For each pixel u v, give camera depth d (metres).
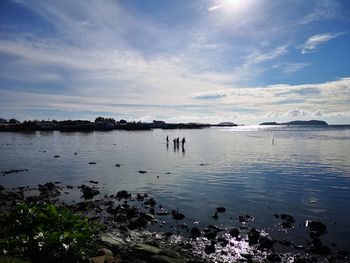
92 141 120.75
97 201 28.77
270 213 24.98
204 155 70.12
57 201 29.08
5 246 10.61
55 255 10.67
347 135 170.00
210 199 29.52
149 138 142.50
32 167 52.69
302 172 45.44
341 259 16.88
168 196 30.83
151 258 15.37
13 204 27.39
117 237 18.59
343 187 34.91
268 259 16.80
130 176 42.88
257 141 120.81
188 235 20.20
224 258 16.88
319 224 21.70
